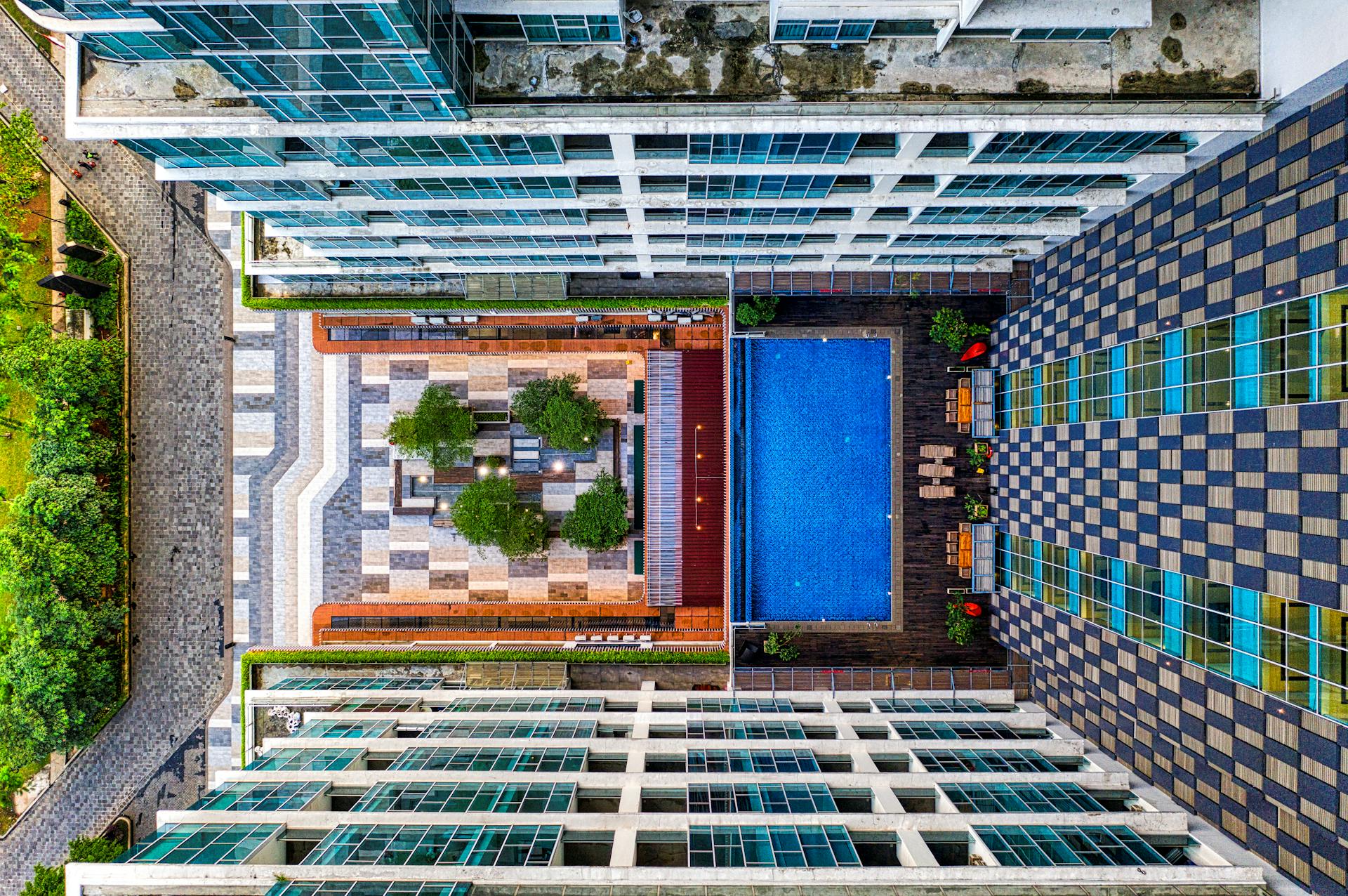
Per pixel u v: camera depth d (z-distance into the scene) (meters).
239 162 25.56
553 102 22.95
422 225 31.77
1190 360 26.50
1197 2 22.64
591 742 33.91
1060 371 35.12
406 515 45.25
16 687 38.81
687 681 42.88
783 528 43.03
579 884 25.28
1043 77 22.86
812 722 37.12
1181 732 27.44
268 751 33.97
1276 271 22.61
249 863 26.16
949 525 42.22
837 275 41.00
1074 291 33.97
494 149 24.53
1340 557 20.34
